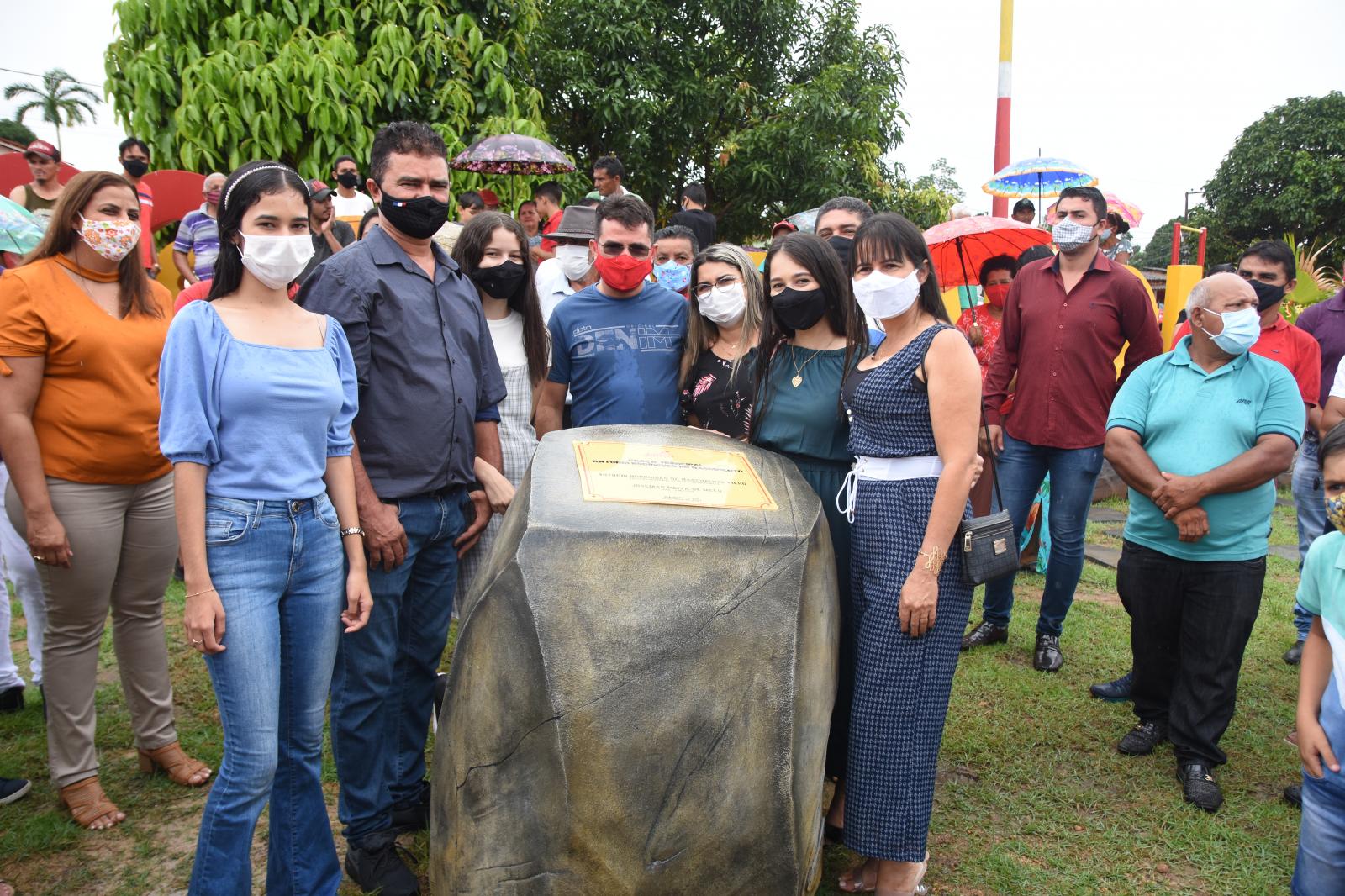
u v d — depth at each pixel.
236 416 2.22
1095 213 4.19
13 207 4.24
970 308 5.61
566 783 1.67
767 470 2.34
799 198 12.80
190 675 4.20
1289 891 2.81
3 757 3.50
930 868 2.90
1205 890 2.83
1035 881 2.84
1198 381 3.43
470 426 2.90
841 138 12.89
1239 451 3.33
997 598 4.66
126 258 3.00
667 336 3.38
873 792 2.49
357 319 2.64
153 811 3.15
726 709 1.74
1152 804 3.29
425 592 2.94
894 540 2.50
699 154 13.36
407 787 3.05
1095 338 4.22
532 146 6.69
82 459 2.90
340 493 2.51
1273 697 4.20
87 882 2.78
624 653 1.73
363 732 2.70
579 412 3.42
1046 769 3.51
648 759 1.69
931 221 14.57
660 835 1.68
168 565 3.23
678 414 3.38
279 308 2.37
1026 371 4.39
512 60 7.63
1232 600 3.32
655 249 4.82
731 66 13.18
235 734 2.22
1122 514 7.54
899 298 2.46
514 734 1.75
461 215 7.12
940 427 2.41
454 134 6.80
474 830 1.79
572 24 12.38
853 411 2.61
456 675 1.96
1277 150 28.95
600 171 7.21
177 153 6.63
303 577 2.35
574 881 1.67
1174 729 3.44
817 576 2.02
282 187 2.26
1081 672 4.38
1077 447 4.27
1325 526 4.71
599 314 3.39
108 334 2.90
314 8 6.54
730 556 1.87
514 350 3.44
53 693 3.02
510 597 1.81
